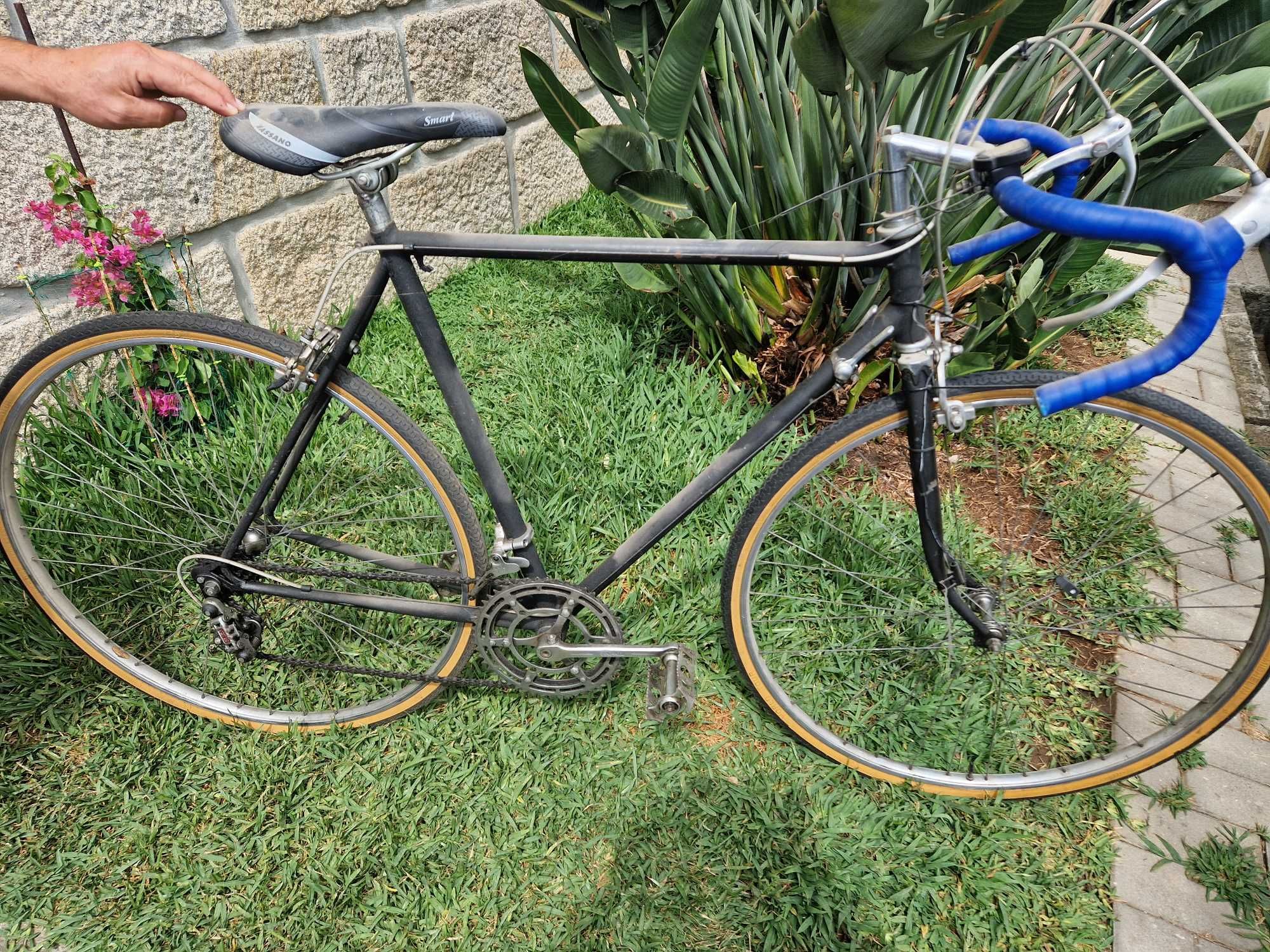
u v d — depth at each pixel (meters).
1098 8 2.22
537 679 1.75
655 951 1.50
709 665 2.00
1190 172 2.02
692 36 1.71
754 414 2.64
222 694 1.93
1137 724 1.87
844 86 1.68
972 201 1.79
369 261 3.31
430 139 1.30
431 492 1.63
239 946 1.52
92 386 2.29
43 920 1.55
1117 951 1.50
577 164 4.48
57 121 2.18
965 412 1.42
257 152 1.25
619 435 2.59
